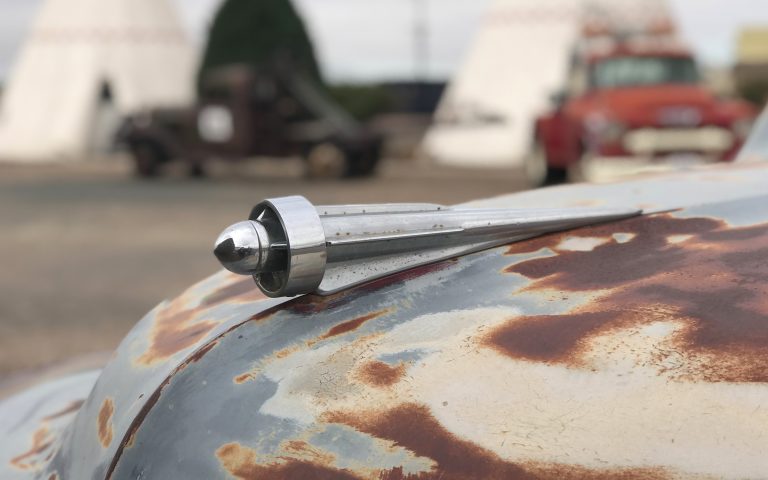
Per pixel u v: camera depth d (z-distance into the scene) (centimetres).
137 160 1460
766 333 57
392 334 64
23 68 2727
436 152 2264
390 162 2156
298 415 60
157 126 1431
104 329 402
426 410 57
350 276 69
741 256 67
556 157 965
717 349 57
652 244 72
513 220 75
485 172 1611
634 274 67
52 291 492
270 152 1361
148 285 508
